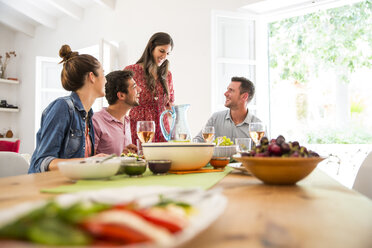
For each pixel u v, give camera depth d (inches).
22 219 12.6
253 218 19.9
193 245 14.8
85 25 227.6
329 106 208.1
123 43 203.5
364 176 50.4
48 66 258.5
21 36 278.5
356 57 194.7
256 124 58.9
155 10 189.0
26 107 272.4
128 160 43.8
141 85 111.2
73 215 12.6
